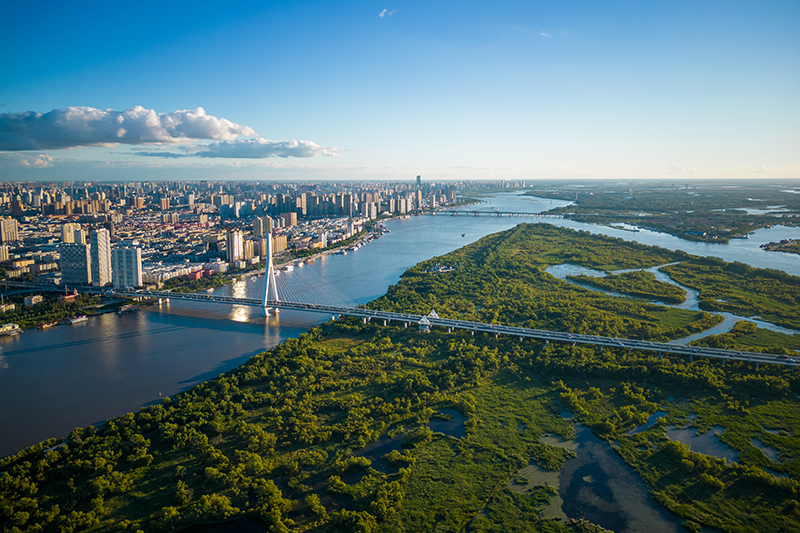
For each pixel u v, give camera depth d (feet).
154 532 651.66
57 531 653.30
